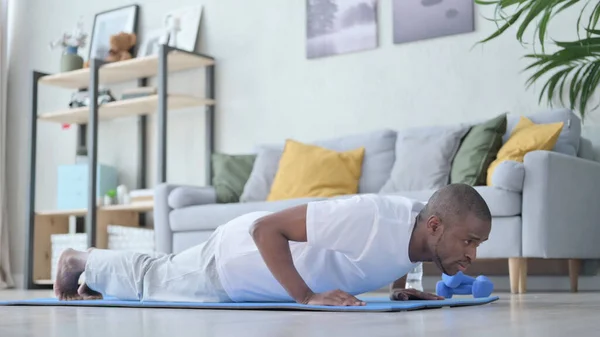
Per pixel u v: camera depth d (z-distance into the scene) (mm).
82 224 5793
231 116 5293
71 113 5500
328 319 1548
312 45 4945
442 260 1830
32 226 5480
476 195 1792
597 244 3689
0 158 6133
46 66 6234
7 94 6383
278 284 2002
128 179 5754
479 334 1204
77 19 6117
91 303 2258
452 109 4426
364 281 1968
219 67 5367
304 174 4230
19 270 6117
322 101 4910
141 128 5684
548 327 1346
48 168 6156
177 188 4387
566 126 3762
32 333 1295
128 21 5766
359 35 4762
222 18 5375
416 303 1990
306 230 1824
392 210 1831
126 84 5820
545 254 3232
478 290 2496
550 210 3271
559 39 4137
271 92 5129
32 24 6344
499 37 4293
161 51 4969
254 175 4543
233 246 2039
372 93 4711
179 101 5203
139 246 5094
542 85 4156
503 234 3318
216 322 1504
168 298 2172
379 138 4359
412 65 4574
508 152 3656
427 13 4516
